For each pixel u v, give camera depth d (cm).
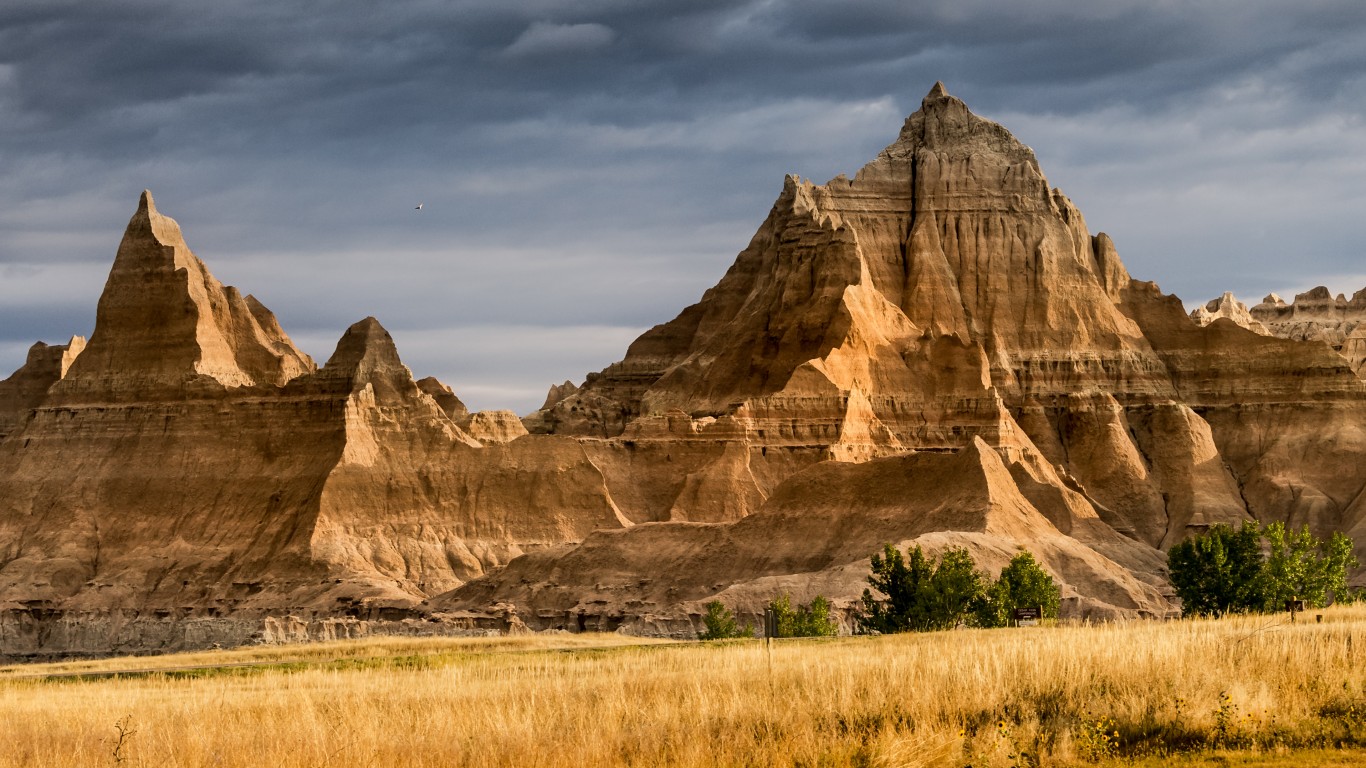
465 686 11075
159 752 9450
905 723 8938
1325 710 9006
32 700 12219
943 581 18562
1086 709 9050
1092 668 9631
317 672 13475
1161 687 9225
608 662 12519
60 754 9588
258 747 9400
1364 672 9469
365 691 11181
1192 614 19100
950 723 8950
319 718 10019
